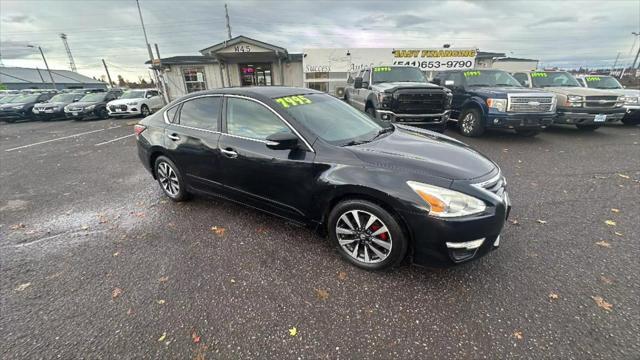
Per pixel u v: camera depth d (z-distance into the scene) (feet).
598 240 9.41
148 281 8.15
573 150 20.66
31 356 6.03
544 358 5.67
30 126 49.24
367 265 8.21
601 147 21.43
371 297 7.32
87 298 7.59
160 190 14.98
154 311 7.08
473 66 54.13
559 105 25.49
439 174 7.29
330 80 54.34
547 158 18.76
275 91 10.57
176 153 11.86
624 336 6.06
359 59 53.31
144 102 50.70
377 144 8.95
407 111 21.97
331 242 8.89
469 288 7.49
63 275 8.56
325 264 8.60
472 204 6.95
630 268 8.06
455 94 26.94
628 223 10.41
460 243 6.97
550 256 8.67
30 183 17.20
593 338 6.04
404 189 7.19
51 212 13.00
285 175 9.00
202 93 11.44
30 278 8.48
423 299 7.20
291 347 6.07
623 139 24.08
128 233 10.79
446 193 6.95
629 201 12.17
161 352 6.03
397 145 8.94
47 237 10.82
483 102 23.32
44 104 54.80
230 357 5.89
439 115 22.13
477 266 8.30
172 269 8.63
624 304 6.85
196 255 9.25
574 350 5.80
